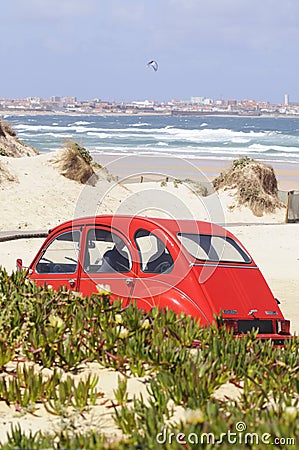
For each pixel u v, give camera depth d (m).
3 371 11.69
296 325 20.44
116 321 12.46
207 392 10.45
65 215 52.22
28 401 10.60
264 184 62.47
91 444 8.33
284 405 10.30
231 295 15.38
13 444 8.59
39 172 56.97
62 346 12.04
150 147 159.25
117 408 10.57
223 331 13.59
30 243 39.12
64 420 10.00
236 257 16.25
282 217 58.94
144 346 12.29
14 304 13.57
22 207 51.72
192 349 13.25
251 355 12.01
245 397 10.07
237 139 199.12
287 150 157.75
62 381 11.30
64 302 14.02
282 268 31.03
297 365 12.09
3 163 56.81
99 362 12.17
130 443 8.16
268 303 15.76
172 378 10.70
